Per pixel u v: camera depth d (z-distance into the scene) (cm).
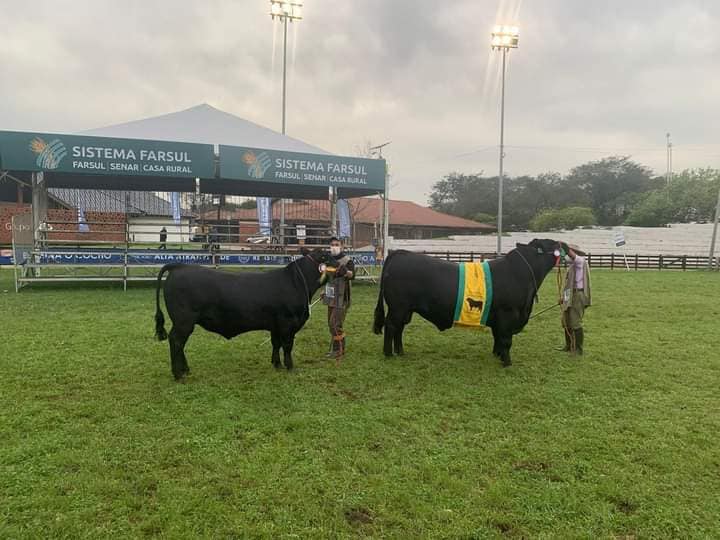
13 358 602
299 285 555
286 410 459
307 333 779
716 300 1200
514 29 2556
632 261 2594
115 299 1038
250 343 695
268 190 1727
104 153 1154
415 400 493
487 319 602
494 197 6538
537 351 695
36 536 272
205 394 496
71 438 390
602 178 6506
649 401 500
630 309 1057
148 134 1317
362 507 307
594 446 396
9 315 853
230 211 2008
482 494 324
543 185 6606
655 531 290
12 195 2280
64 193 1883
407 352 675
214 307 526
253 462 359
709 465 366
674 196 5188
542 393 518
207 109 1570
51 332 736
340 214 1734
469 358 651
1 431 400
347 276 616
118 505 303
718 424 441
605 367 619
